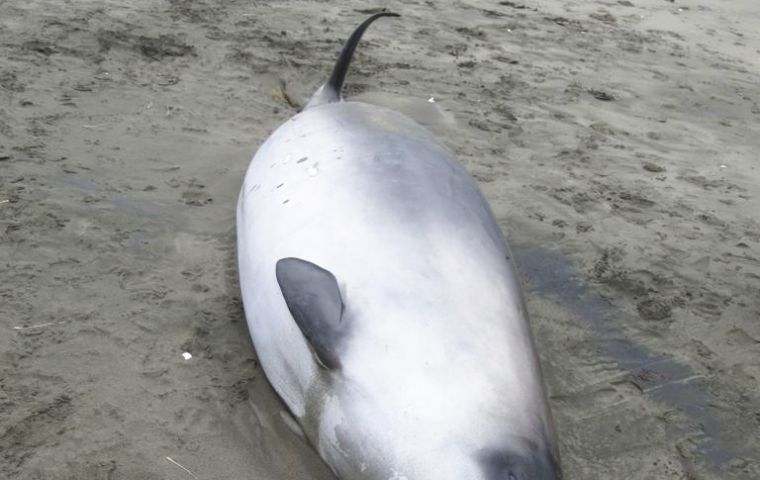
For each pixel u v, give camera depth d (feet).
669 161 22.70
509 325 10.86
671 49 33.83
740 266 17.33
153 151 18.33
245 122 20.43
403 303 10.47
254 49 25.08
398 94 23.59
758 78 31.94
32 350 11.96
